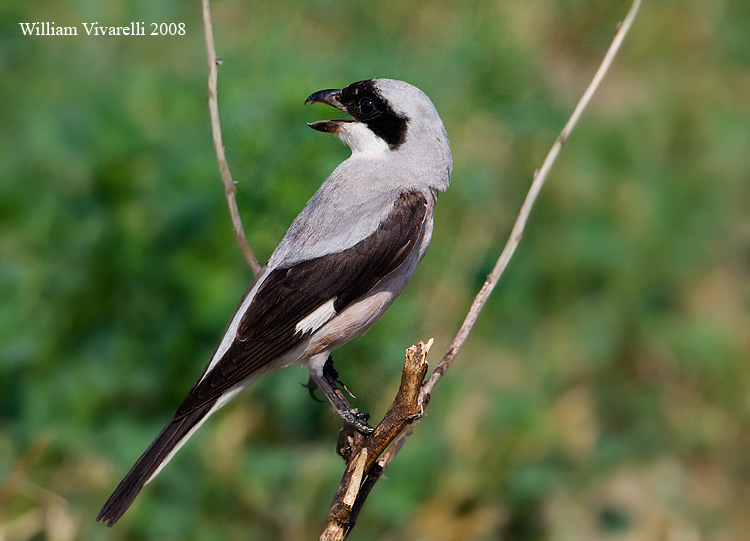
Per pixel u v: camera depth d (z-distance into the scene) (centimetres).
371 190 809
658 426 1120
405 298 1030
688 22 1706
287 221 952
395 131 823
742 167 1448
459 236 1166
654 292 1242
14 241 1027
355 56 1310
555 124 1407
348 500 604
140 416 976
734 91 1631
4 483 902
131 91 1181
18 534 884
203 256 1029
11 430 941
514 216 1241
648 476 1070
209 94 746
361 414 755
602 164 1398
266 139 993
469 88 1391
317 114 1021
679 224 1338
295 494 931
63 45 1325
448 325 1096
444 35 1416
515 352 1145
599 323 1190
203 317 1001
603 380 1159
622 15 1639
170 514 905
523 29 1479
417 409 622
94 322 998
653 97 1573
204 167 1062
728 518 1062
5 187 1066
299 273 779
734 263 1316
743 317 1242
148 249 1022
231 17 1243
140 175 1069
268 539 919
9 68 1289
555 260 1230
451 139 1316
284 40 1230
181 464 934
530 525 991
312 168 980
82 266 1007
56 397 953
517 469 1002
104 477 919
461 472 980
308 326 773
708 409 1149
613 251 1260
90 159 1088
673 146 1491
